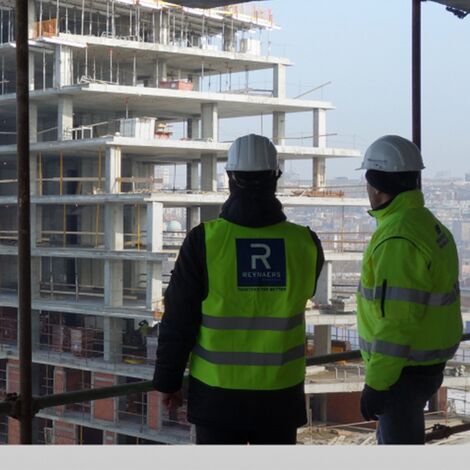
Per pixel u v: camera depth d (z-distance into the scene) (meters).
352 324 43.50
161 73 53.09
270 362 3.60
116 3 51.06
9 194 53.94
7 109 51.97
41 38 47.56
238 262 3.60
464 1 7.13
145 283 51.22
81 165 51.81
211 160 50.62
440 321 4.00
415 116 7.13
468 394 36.38
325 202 47.09
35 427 45.59
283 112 55.81
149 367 42.62
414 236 3.87
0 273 52.06
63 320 48.62
